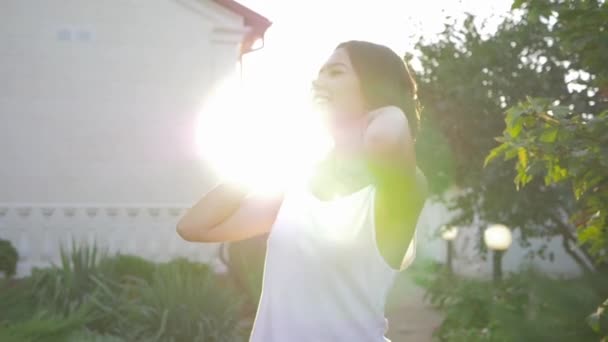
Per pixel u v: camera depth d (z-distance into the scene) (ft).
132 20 51.62
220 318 28.66
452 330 30.83
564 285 27.76
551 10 15.08
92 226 48.29
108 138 51.16
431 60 41.01
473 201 41.73
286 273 5.70
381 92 5.72
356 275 5.60
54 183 50.62
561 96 36.96
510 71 38.19
